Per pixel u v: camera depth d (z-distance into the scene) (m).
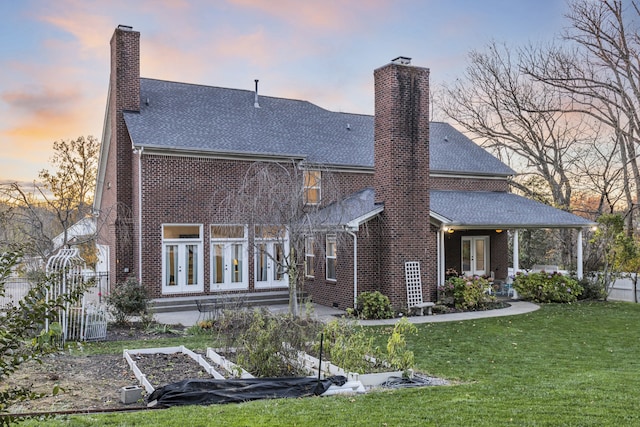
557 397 7.24
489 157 26.52
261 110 23.86
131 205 19.75
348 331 10.23
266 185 15.11
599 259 25.59
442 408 6.68
